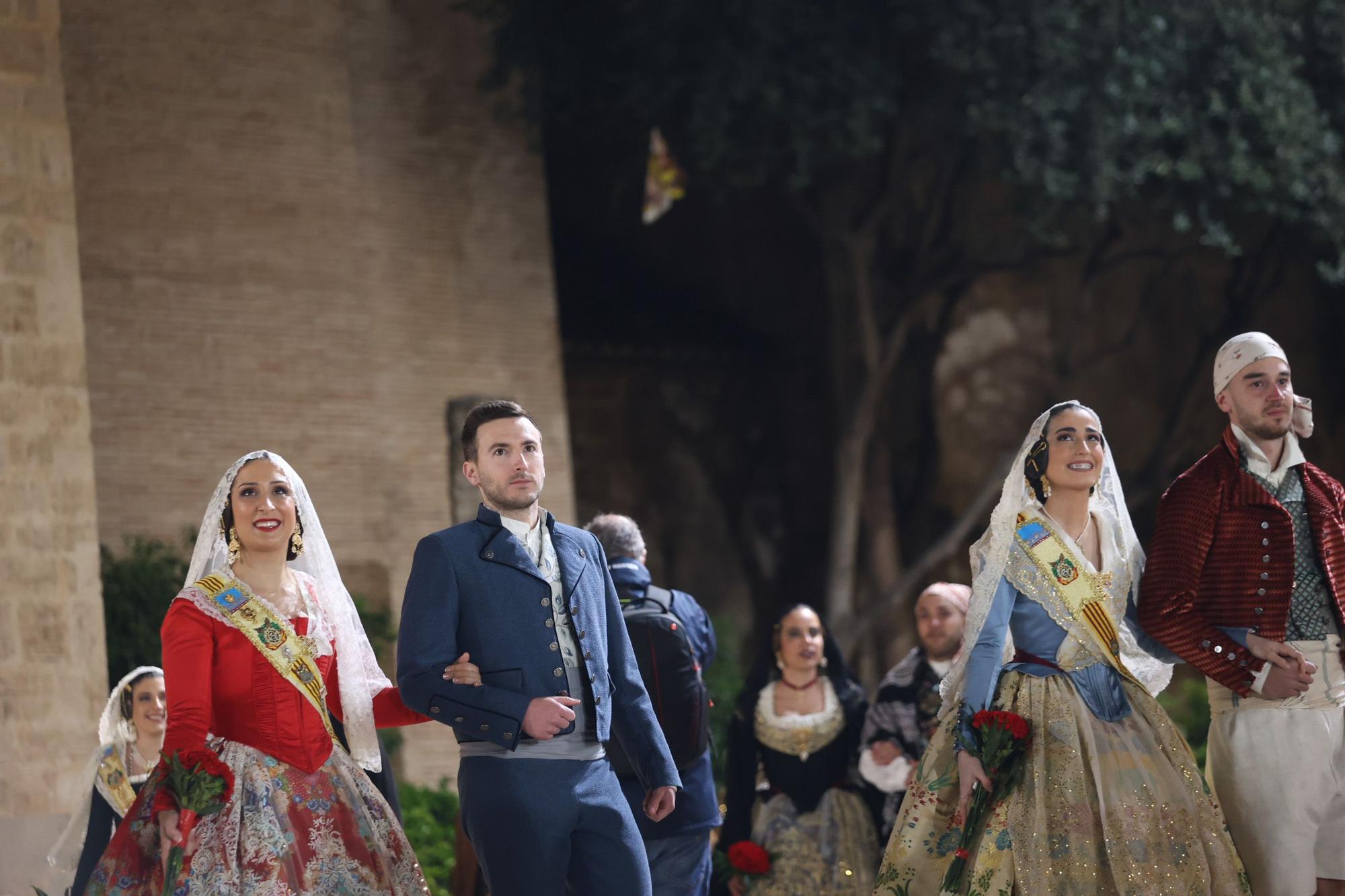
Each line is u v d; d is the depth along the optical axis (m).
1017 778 5.20
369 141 15.65
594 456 19.83
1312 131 15.46
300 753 5.00
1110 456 5.65
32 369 9.94
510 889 4.82
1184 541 5.48
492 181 16.33
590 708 5.03
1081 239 19.38
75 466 10.03
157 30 14.71
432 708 4.81
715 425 20.77
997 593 5.45
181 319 14.50
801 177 15.59
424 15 16.09
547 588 5.09
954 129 16.56
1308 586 5.44
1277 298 19.58
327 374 15.12
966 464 19.59
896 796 7.43
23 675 9.65
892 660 19.08
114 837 4.76
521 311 16.36
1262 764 5.37
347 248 15.38
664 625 6.56
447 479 15.56
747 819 7.78
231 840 4.78
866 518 19.08
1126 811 5.12
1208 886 5.07
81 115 14.30
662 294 21.56
